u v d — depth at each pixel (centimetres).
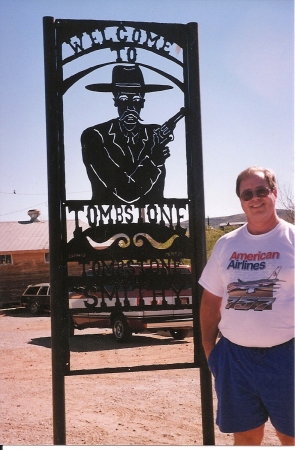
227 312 304
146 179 404
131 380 754
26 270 2627
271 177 303
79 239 391
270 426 515
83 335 1312
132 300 848
